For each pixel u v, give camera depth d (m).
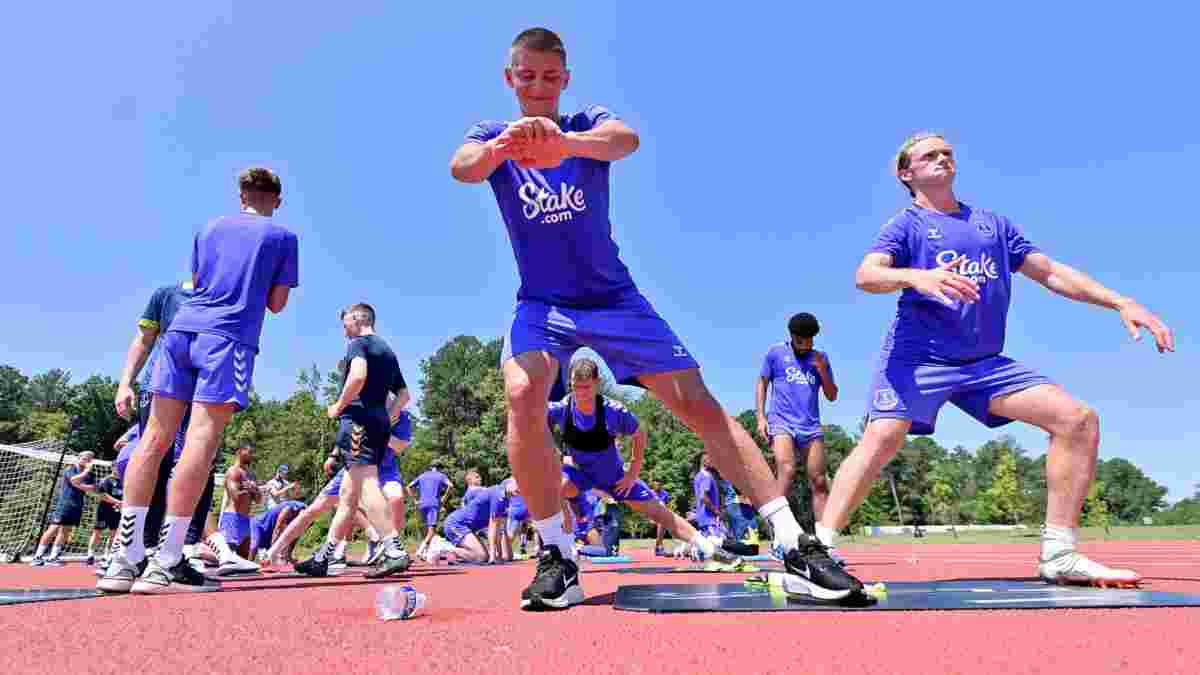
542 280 2.93
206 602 3.16
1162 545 12.37
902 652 1.65
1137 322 3.43
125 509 3.76
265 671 1.52
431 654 1.70
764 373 7.36
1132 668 1.45
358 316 5.90
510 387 2.79
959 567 5.38
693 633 1.96
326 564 5.83
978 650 1.67
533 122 2.55
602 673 1.46
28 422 89.62
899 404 3.60
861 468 3.61
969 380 3.57
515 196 2.90
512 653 1.70
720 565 5.70
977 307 3.59
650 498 6.27
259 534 10.32
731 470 2.79
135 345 4.75
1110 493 153.50
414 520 44.56
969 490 116.44
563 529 2.84
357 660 1.63
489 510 11.28
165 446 3.88
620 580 4.31
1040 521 84.19
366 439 5.60
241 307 3.96
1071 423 3.33
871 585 3.08
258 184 4.29
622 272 2.97
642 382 2.89
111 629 2.19
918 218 3.74
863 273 3.49
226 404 3.88
